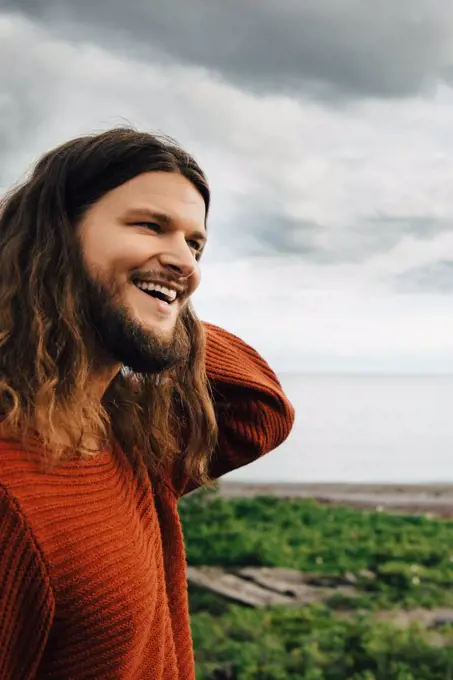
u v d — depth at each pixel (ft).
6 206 5.65
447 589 30.19
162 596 5.85
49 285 5.27
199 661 20.66
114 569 5.08
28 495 4.79
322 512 47.29
